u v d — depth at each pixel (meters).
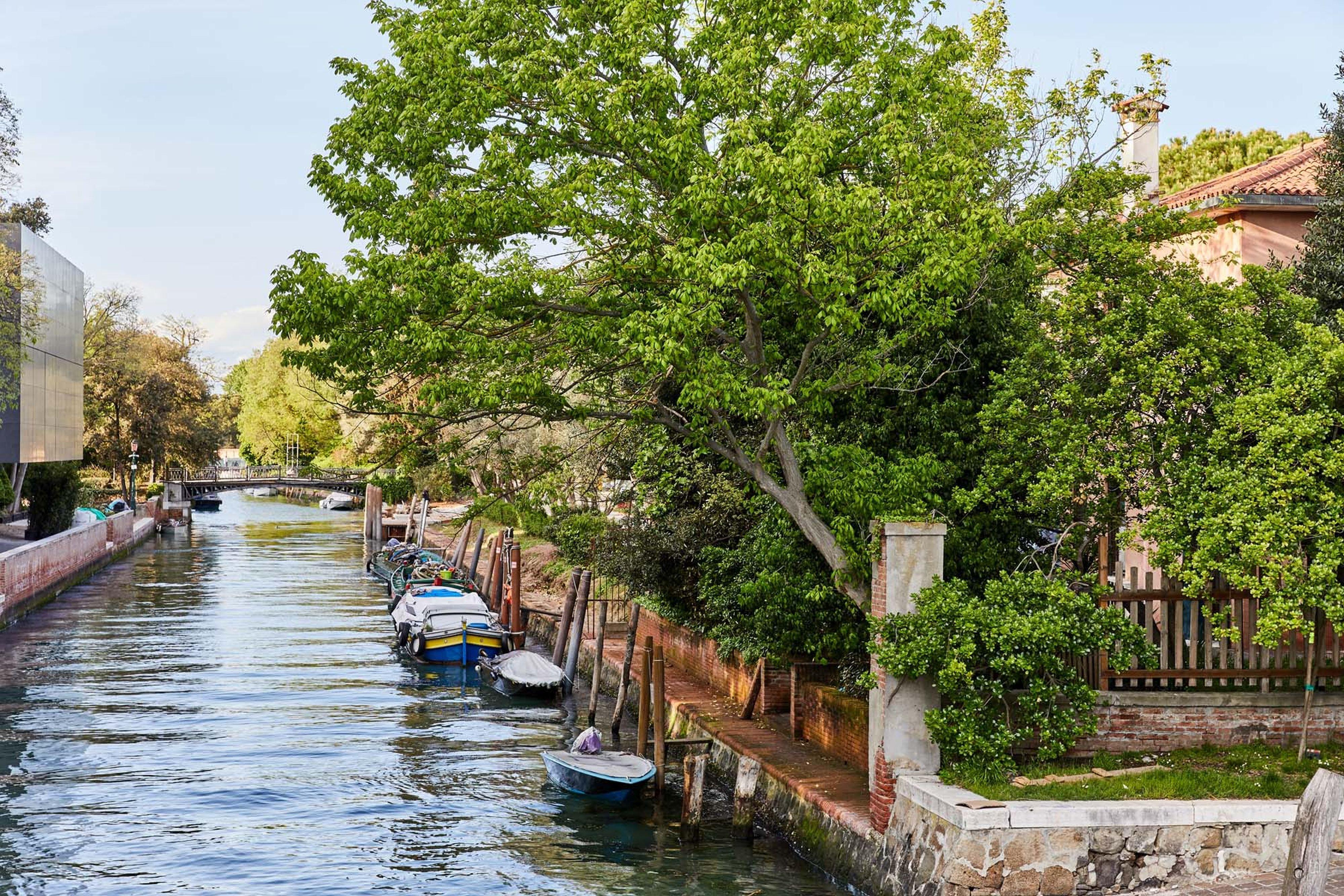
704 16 15.47
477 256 15.37
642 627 30.33
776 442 15.68
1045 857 12.40
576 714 26.05
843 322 14.40
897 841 13.65
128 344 79.75
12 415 48.53
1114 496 14.76
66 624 38.41
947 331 16.48
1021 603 13.93
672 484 23.91
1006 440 15.18
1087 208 17.59
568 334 14.73
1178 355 14.23
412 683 29.42
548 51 14.50
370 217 14.91
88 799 19.28
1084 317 15.43
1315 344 13.80
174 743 22.95
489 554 52.16
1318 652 14.38
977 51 20.41
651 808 18.86
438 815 18.53
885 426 16.52
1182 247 26.12
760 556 18.02
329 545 69.25
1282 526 12.54
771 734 19.61
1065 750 14.02
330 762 21.66
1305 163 25.69
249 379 117.12
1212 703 14.41
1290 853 8.62
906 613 13.91
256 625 38.62
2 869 16.05
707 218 13.95
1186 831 12.57
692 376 14.17
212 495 104.19
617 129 14.18
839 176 15.71
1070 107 19.45
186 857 16.61
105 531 56.00
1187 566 13.36
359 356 15.26
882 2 15.41
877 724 14.31
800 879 15.28
